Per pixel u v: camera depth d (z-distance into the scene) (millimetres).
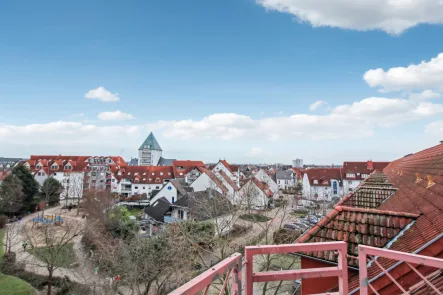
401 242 5031
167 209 33719
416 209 6484
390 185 12984
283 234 19484
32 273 20750
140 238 17250
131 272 14406
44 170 66500
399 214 5883
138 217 39844
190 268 15812
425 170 11609
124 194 65625
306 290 5633
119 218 31359
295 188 68875
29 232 31797
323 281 5480
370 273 4652
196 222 21719
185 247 15508
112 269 17078
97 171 68125
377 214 6098
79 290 17156
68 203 57375
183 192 44344
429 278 3736
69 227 25125
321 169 62312
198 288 1880
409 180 11625
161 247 16188
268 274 2557
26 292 18125
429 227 4840
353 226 5918
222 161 68750
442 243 4070
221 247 15273
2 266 21453
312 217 36906
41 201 50969
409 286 4066
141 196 61281
